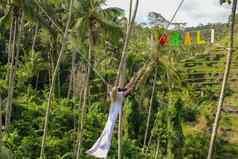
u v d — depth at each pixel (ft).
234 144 258.37
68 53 251.60
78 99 232.32
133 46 209.67
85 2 154.71
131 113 231.30
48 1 171.73
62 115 201.57
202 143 232.32
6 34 262.47
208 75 358.02
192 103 274.98
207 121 264.31
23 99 212.64
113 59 226.99
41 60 253.65
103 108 235.81
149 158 214.48
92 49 164.66
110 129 55.26
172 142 220.43
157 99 236.84
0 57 258.98
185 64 375.45
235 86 335.26
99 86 239.91
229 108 294.46
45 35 237.04
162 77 216.13
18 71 237.45
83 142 189.16
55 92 248.32
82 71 246.88
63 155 176.24
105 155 54.19
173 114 223.51
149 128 233.14
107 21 155.12
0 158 113.29
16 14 148.56
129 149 202.69
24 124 187.73
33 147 173.68
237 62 371.35
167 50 185.26
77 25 151.94
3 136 168.14
